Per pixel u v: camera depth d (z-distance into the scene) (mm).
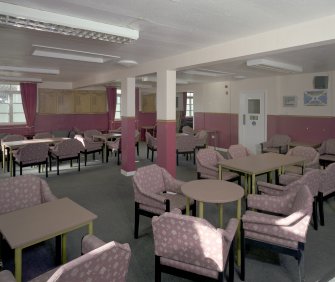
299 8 2559
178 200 3238
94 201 4578
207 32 3314
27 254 2941
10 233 1969
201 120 10406
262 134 8336
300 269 2412
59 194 4945
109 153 8875
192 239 1913
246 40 3520
